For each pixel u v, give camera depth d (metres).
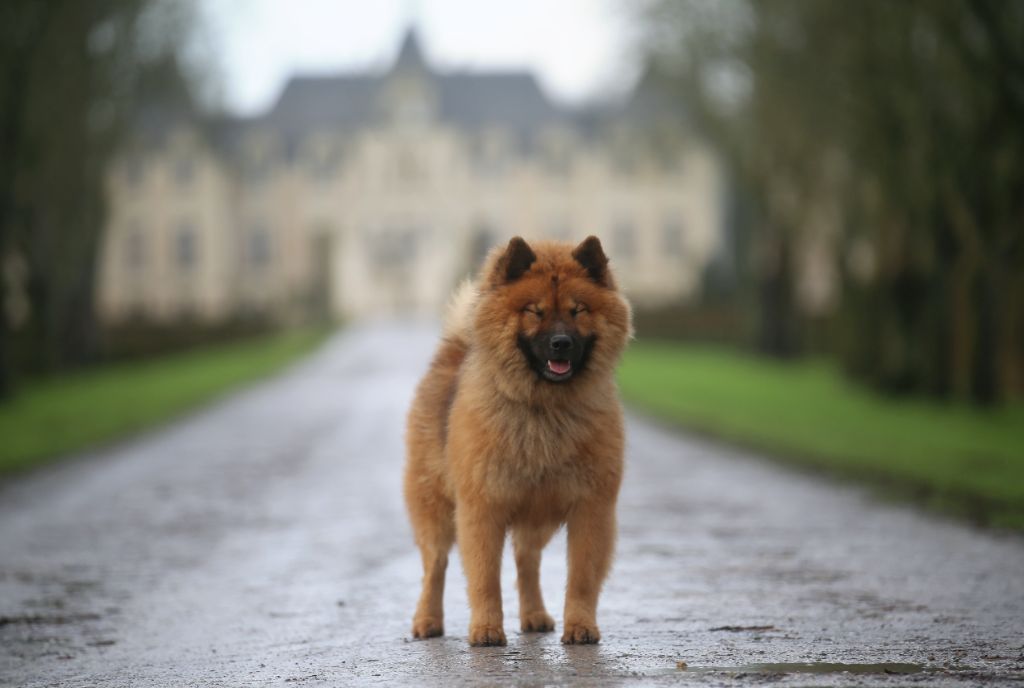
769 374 36.81
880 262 26.14
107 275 95.56
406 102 96.31
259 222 96.88
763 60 29.08
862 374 29.66
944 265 24.47
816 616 6.85
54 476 15.59
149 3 33.72
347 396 30.64
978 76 20.14
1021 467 14.45
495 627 6.19
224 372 40.53
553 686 5.27
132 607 7.77
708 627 6.59
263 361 46.75
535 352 5.91
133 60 35.00
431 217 96.25
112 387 33.69
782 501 12.34
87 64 31.88
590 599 6.22
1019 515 10.88
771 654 5.88
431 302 96.44
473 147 96.25
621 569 8.57
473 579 6.19
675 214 94.94
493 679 5.43
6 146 27.92
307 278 95.12
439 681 5.44
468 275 7.04
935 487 12.98
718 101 36.72
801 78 27.39
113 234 91.56
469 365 6.23
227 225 96.38
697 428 21.38
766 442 18.20
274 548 10.02
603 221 95.31
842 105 25.62
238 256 96.94
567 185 95.50
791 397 27.42
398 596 7.88
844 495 12.75
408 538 10.29
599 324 6.06
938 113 22.56
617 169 94.81
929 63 22.44
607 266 6.27
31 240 34.81
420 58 97.06
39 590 8.38
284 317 75.38
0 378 27.98
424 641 6.46
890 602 7.24
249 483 14.62
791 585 7.88
